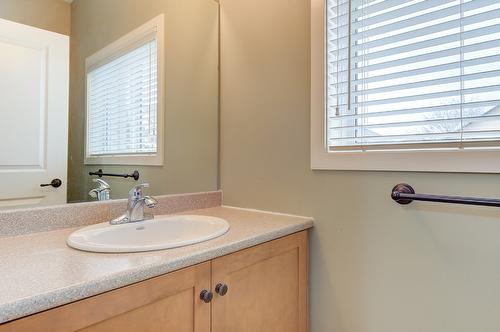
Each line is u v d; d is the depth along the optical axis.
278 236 1.12
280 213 1.40
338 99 1.23
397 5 1.10
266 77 1.46
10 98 1.04
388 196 1.10
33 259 0.77
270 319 1.10
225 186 1.62
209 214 1.41
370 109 1.16
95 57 1.26
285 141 1.38
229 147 1.61
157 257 0.79
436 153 1.00
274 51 1.43
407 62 1.07
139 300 0.72
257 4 1.50
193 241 0.92
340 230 1.22
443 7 1.01
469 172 0.94
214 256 0.88
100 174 1.25
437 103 1.02
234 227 1.14
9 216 0.99
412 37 1.06
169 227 1.24
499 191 0.90
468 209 0.96
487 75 0.92
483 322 0.94
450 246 0.99
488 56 0.92
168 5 1.52
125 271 0.70
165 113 1.49
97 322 0.65
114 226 1.09
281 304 1.15
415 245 1.05
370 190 1.15
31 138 1.08
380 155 1.11
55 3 1.15
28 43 1.08
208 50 1.64
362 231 1.17
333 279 1.24
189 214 1.41
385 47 1.12
